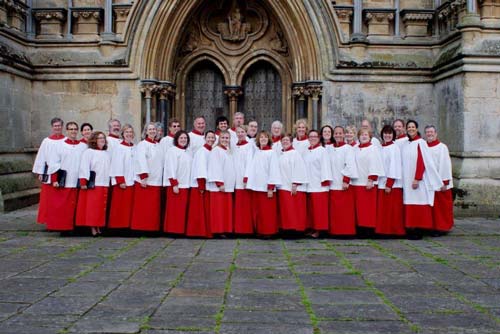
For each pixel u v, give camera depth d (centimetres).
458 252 790
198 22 1473
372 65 1326
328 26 1340
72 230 961
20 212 1180
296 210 911
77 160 938
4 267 679
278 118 1508
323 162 920
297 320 477
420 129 1341
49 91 1354
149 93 1340
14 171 1239
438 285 596
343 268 679
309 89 1348
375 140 973
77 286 586
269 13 1463
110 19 1341
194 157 929
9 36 1246
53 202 928
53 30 1359
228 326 461
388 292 566
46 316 485
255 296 550
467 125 1170
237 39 1469
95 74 1345
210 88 1518
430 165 920
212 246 840
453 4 1232
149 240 898
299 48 1375
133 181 944
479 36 1168
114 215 938
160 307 512
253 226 931
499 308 513
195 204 917
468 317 486
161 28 1348
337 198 926
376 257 752
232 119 1481
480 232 970
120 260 725
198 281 610
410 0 1362
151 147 941
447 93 1262
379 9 1345
